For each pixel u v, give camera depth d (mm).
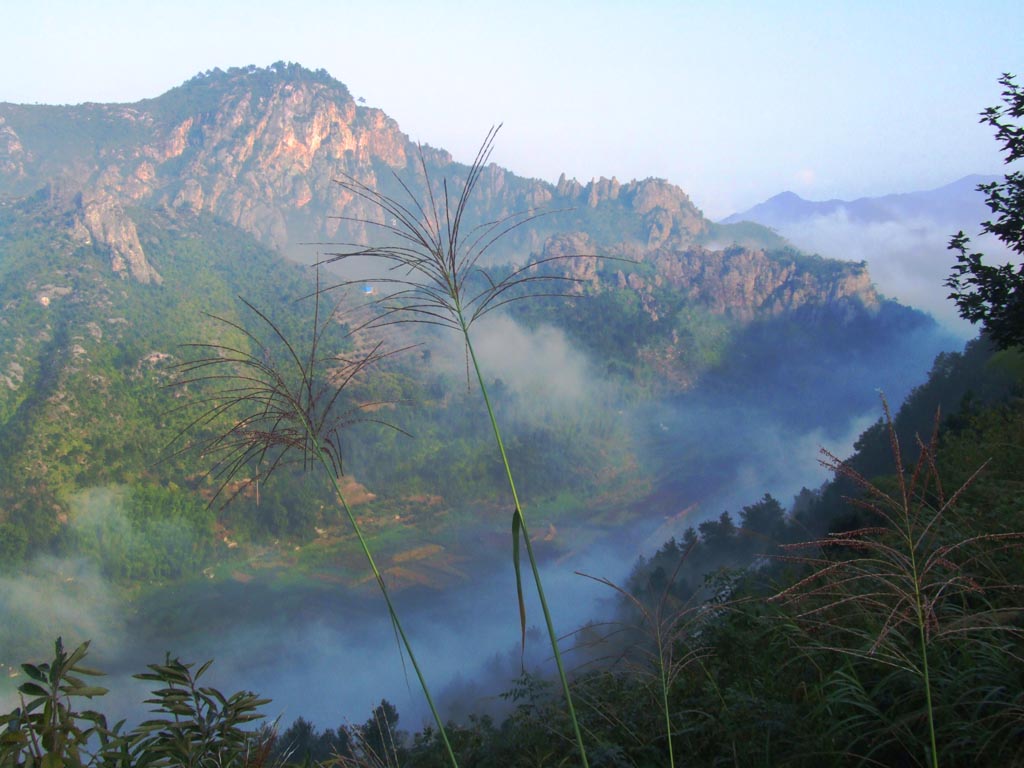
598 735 4371
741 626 4949
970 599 4199
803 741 3633
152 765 2471
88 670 2475
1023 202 13641
